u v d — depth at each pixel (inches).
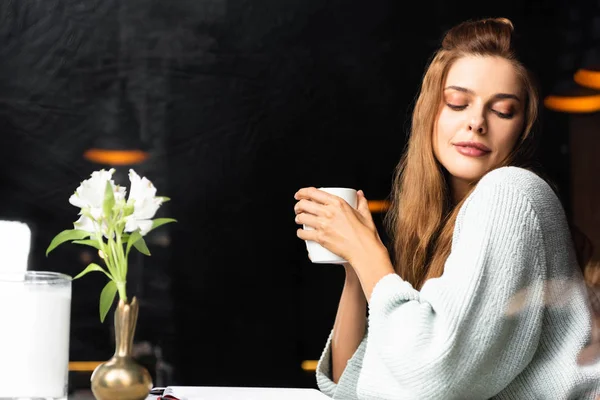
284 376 101.0
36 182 100.7
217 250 101.0
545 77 99.9
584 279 46.5
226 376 101.0
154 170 101.1
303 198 50.6
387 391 43.1
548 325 44.6
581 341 44.4
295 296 101.0
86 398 56.1
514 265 42.6
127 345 42.8
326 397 50.4
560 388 43.9
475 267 42.6
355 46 101.1
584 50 99.0
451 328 41.7
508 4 100.6
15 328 42.2
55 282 43.0
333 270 101.0
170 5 101.3
